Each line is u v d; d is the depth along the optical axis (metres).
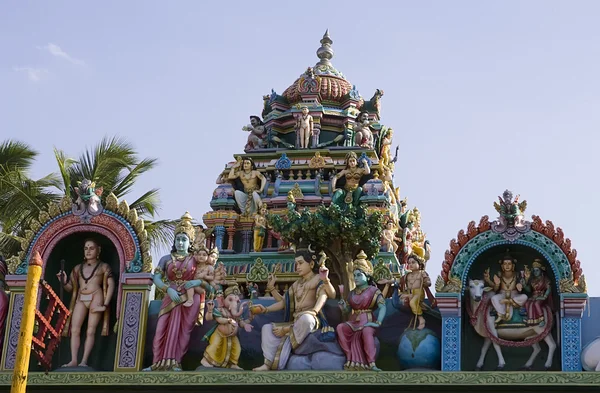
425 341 22.50
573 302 22.06
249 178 28.64
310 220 23.73
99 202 24.52
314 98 30.41
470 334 22.72
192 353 23.56
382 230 25.83
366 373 22.03
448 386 21.75
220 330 23.09
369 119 30.62
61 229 24.45
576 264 22.27
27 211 36.28
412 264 23.34
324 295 23.14
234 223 27.92
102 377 22.91
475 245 22.77
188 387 22.61
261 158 29.17
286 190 28.36
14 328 23.92
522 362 22.39
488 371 21.94
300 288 23.36
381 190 27.80
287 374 22.25
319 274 23.33
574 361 21.84
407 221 29.08
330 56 32.06
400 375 21.92
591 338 22.23
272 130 30.14
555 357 22.17
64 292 24.48
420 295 23.05
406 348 22.52
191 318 23.33
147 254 23.97
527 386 21.48
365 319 22.69
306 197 28.14
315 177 28.61
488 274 22.92
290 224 23.91
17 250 34.91
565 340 22.02
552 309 22.45
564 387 21.38
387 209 27.50
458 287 22.53
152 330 23.91
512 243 22.69
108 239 24.58
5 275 24.73
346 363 22.41
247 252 27.77
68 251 24.91
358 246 23.88
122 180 38.00
